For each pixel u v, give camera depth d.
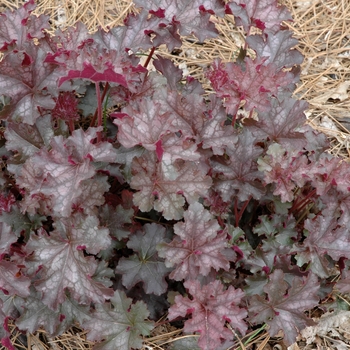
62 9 1.58
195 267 1.22
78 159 1.19
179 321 1.31
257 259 1.27
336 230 1.25
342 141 1.49
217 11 1.31
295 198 1.36
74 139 1.19
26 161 1.22
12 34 1.27
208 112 1.27
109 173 1.26
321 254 1.25
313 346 1.31
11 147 1.24
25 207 1.21
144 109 1.20
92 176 1.21
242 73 1.23
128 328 1.22
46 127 1.26
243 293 1.20
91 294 1.19
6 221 1.25
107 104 1.38
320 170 1.23
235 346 1.29
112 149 1.18
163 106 1.25
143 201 1.20
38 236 1.20
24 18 1.27
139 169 1.21
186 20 1.31
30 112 1.22
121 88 1.29
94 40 1.30
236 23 1.32
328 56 1.58
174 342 1.28
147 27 1.30
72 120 1.32
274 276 1.22
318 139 1.33
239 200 1.33
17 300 1.23
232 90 1.24
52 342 1.28
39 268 1.20
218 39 1.58
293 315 1.22
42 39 1.28
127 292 1.28
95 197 1.21
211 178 1.23
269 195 1.30
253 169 1.27
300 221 1.38
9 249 1.20
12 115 1.22
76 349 1.28
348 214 1.26
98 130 1.20
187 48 1.56
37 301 1.23
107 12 1.59
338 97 1.53
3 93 1.21
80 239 1.20
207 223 1.21
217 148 1.24
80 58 1.21
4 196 1.31
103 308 1.21
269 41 1.33
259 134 1.29
